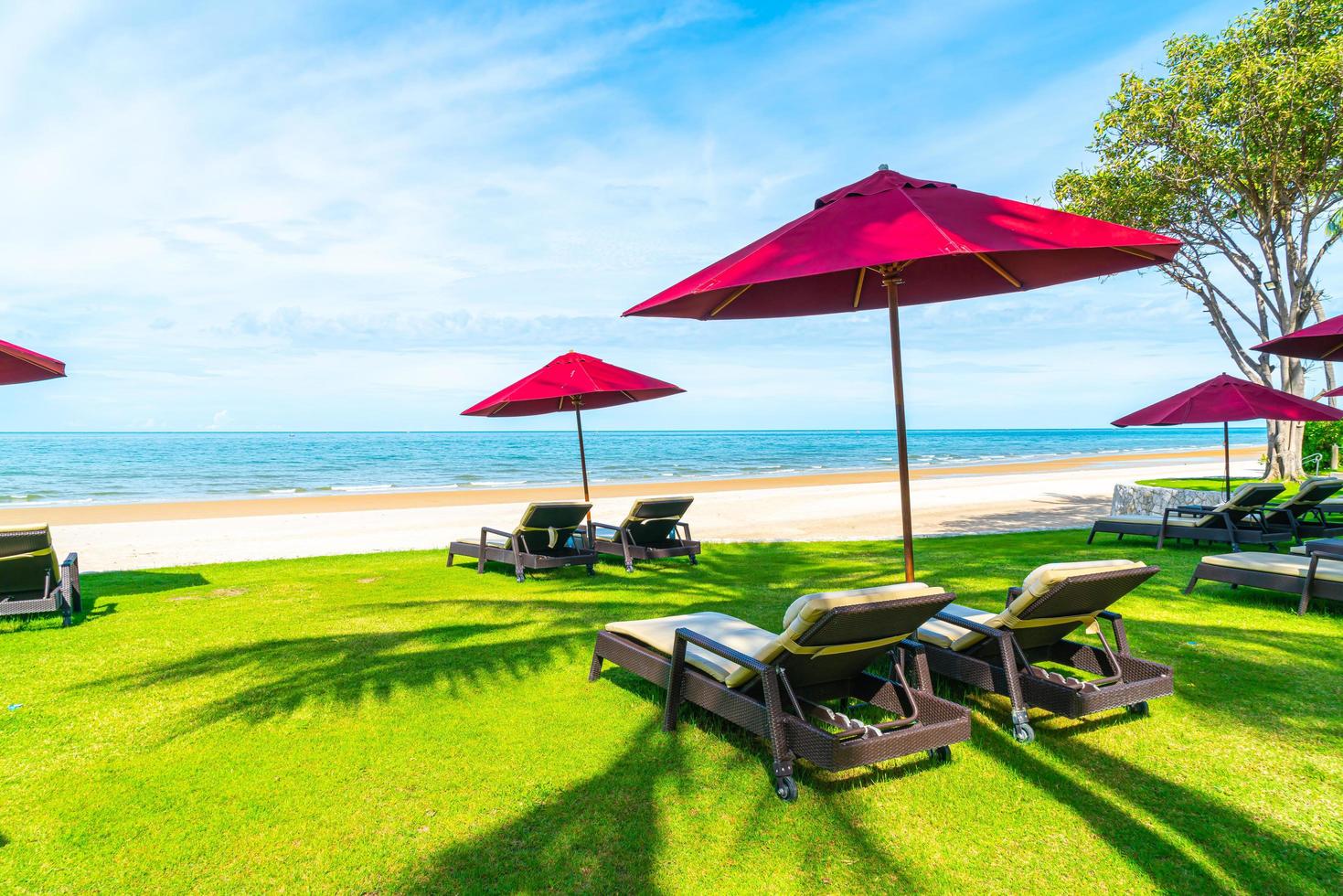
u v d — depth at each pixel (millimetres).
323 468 47969
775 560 9789
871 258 3018
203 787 3330
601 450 76188
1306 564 6270
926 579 7871
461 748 3727
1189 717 4012
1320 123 15094
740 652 3482
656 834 2930
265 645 5590
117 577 8773
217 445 85438
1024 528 13219
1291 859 2732
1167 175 16938
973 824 2994
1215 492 13555
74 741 3832
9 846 2861
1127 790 3250
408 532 14609
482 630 6039
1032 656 4371
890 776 3389
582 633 5922
